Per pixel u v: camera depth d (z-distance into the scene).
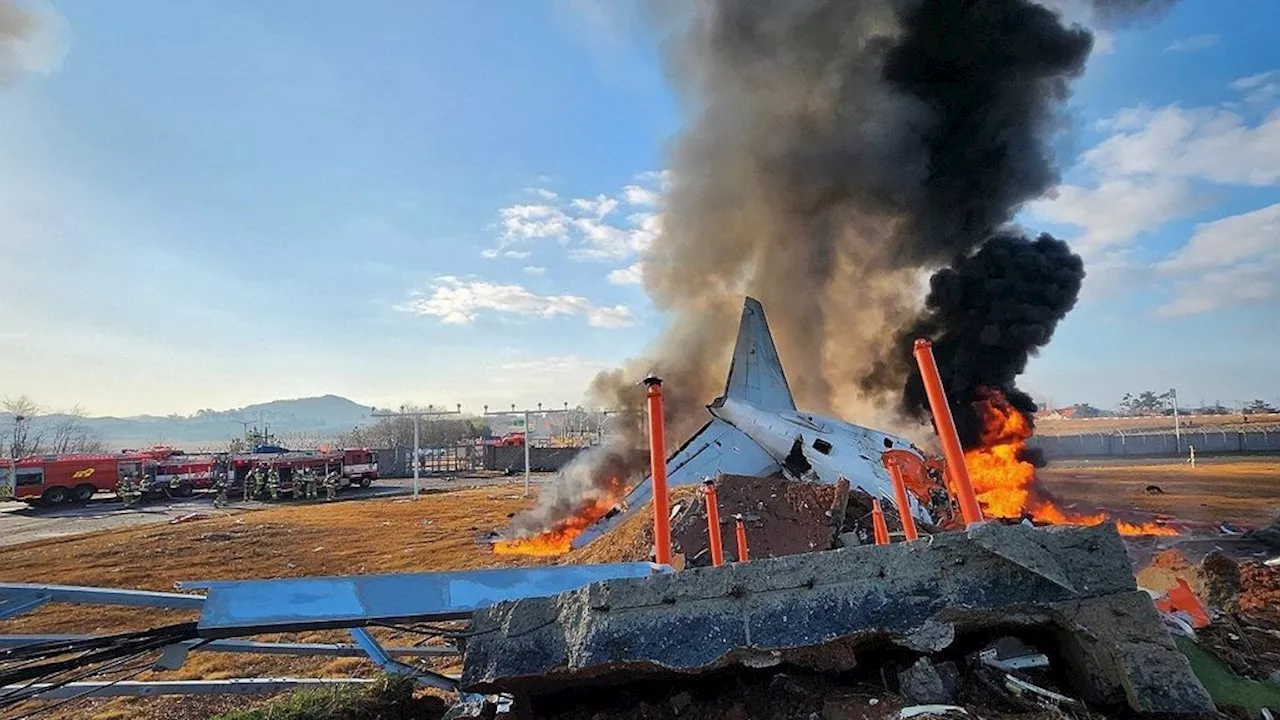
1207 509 17.38
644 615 3.26
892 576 3.32
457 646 3.65
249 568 14.90
